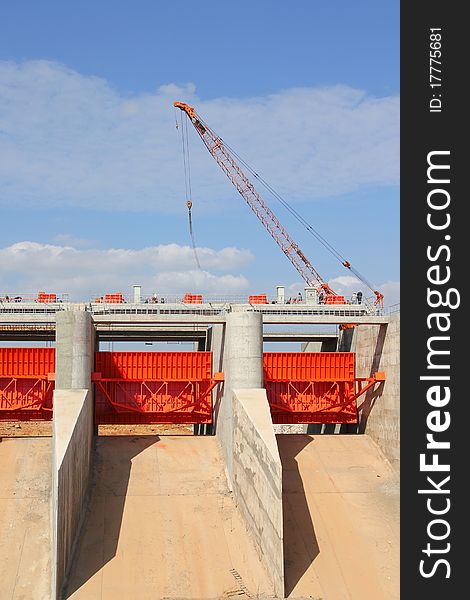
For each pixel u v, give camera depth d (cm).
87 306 4956
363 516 3341
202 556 3022
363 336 4438
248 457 3281
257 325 3869
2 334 4984
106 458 3875
